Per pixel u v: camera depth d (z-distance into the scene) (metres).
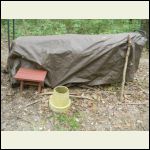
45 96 2.01
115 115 1.90
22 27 3.09
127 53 2.02
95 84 2.13
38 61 2.00
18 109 1.88
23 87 2.07
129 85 2.24
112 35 2.11
